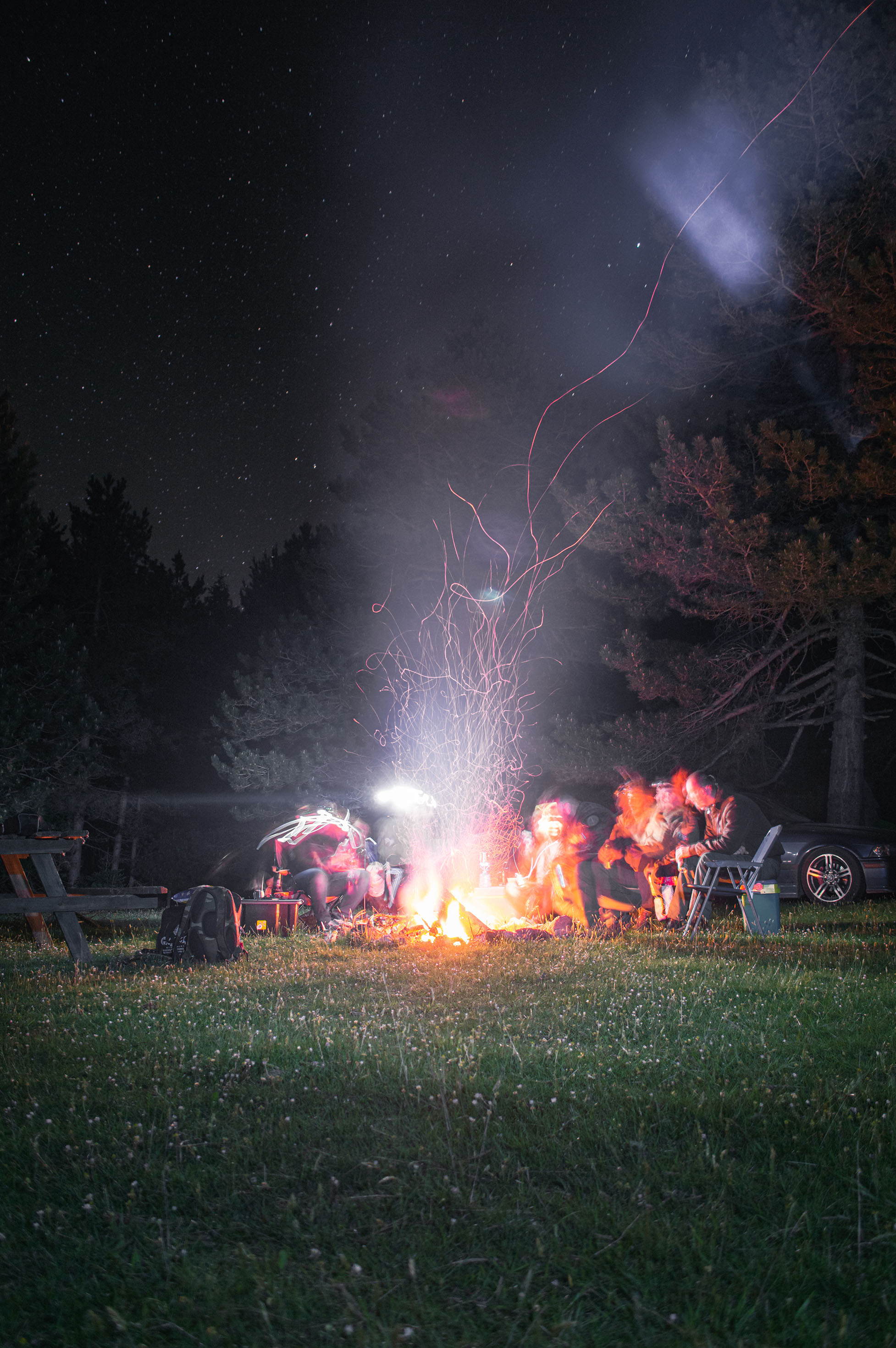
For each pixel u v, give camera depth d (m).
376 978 6.57
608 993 5.86
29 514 16.70
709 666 15.36
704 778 9.80
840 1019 5.04
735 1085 3.85
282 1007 5.55
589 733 15.77
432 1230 2.69
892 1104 3.54
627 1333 2.21
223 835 29.22
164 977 6.91
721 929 9.67
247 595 34.03
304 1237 2.64
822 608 13.70
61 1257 2.55
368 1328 2.22
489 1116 3.41
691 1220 2.69
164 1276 2.48
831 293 13.80
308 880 9.85
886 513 14.45
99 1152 3.23
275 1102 3.73
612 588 16.20
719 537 13.77
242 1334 2.21
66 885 28.94
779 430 15.12
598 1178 2.99
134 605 31.05
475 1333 2.22
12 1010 5.61
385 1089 3.89
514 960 7.43
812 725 18.06
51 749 16.61
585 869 9.61
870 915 10.39
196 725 31.67
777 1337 2.17
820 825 12.39
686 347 15.77
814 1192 2.87
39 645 20.58
